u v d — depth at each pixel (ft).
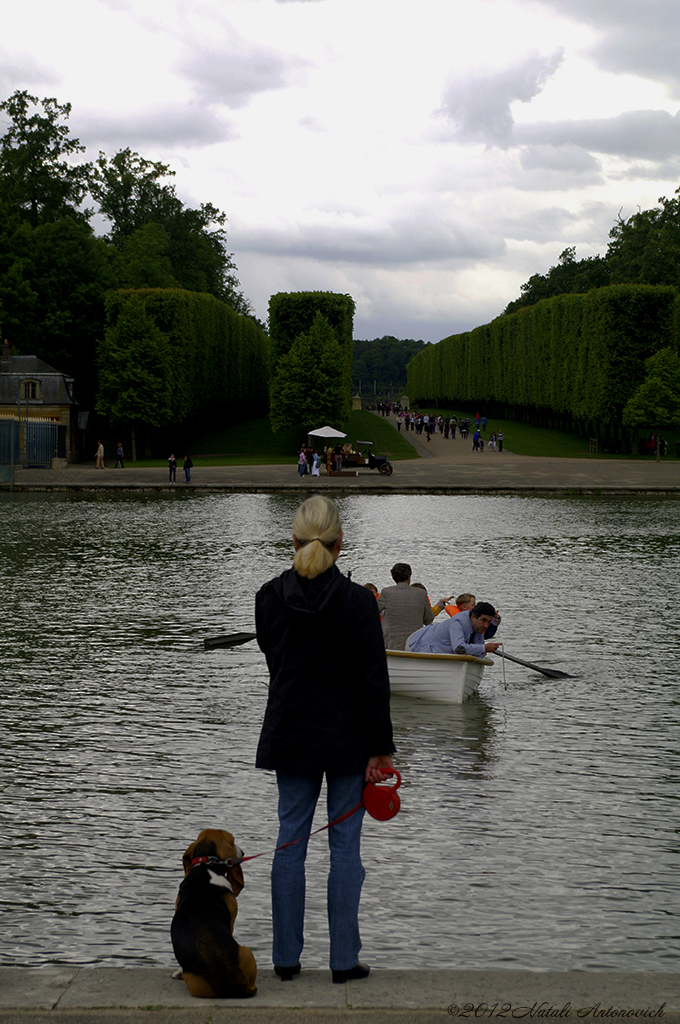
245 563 79.51
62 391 237.66
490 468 204.95
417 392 548.31
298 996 13.74
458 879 22.85
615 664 45.34
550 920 20.86
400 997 13.69
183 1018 12.83
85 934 20.18
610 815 26.91
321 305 267.39
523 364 310.86
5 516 122.62
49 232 273.33
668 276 315.99
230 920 14.24
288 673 14.42
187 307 259.60
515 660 41.73
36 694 39.34
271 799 27.94
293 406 253.24
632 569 76.38
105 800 27.78
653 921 20.85
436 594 64.34
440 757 32.19
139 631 52.06
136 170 346.95
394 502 149.89
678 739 34.06
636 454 239.50
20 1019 12.77
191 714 36.68
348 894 14.53
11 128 298.97
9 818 26.40
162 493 168.14
